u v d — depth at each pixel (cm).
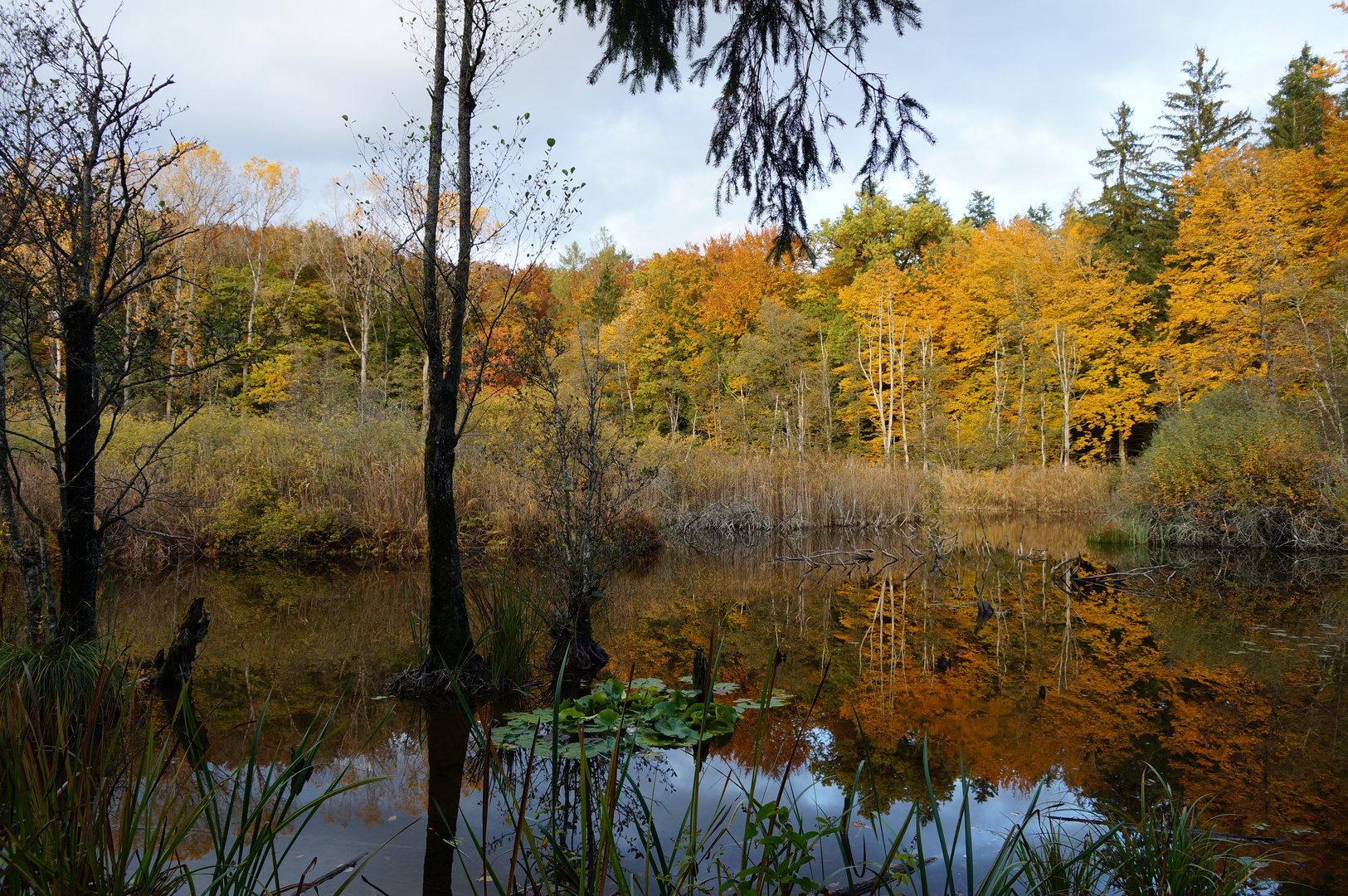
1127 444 2825
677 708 452
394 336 2900
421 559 1155
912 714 466
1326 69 1711
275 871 204
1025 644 667
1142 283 2814
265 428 1329
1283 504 1301
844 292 2970
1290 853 283
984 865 269
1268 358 1691
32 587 416
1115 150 3053
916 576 1084
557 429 630
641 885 249
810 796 339
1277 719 452
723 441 2845
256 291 2455
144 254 449
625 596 934
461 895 246
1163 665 588
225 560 1139
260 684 527
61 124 416
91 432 444
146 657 585
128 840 187
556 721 190
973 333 2803
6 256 409
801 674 563
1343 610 813
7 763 194
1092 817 313
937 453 2545
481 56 505
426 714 462
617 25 354
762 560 1262
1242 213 1831
